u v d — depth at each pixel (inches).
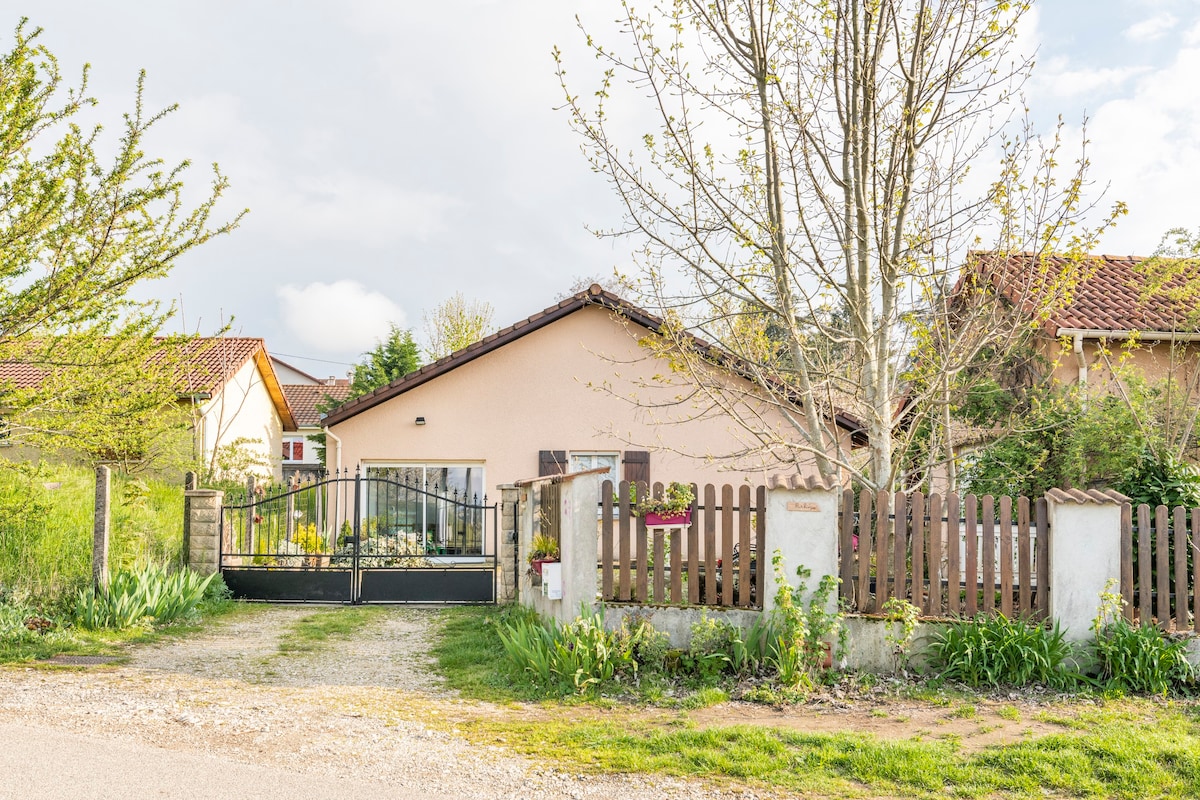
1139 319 566.6
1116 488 350.3
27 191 336.5
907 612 296.8
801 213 361.1
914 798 187.6
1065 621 293.6
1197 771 197.9
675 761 208.1
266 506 633.6
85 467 623.2
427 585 530.0
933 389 344.8
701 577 337.7
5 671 293.0
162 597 419.8
